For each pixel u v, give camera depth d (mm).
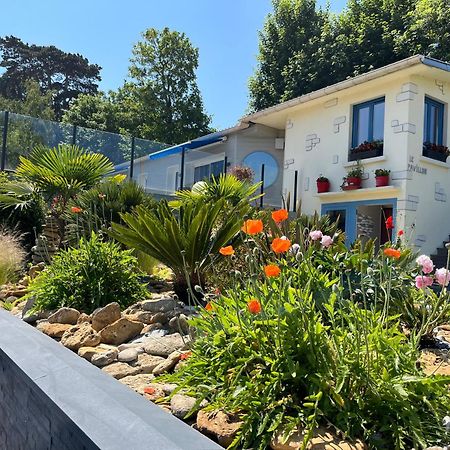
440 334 3740
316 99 12727
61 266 4652
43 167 9508
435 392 2020
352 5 22156
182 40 32844
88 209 7348
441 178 11344
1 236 7840
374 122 11695
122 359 2957
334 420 1941
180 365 2643
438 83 11281
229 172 14914
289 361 2043
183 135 31859
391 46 19984
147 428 1354
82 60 51688
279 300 2271
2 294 5805
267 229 4895
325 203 12750
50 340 2348
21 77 49875
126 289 4699
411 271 4086
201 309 2828
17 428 1944
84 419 1405
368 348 2051
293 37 23672
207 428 1977
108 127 33281
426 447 1800
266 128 15867
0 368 2230
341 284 3158
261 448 1837
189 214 5191
